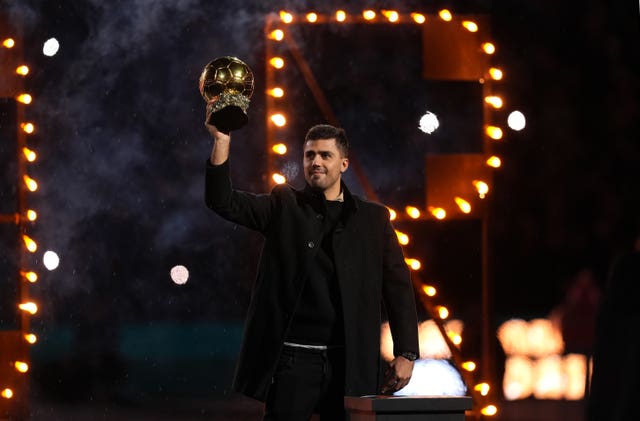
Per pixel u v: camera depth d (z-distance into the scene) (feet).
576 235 151.02
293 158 99.91
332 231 50.93
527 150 148.77
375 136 115.96
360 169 79.56
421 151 117.19
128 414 92.53
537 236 152.35
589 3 137.80
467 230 135.85
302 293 50.21
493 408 77.36
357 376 50.01
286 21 75.61
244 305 136.26
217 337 139.23
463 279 137.18
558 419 89.25
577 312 88.99
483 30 77.87
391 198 119.44
